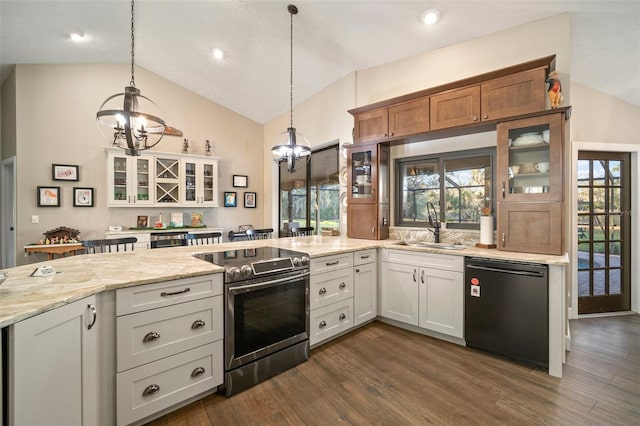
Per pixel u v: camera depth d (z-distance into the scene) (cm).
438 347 259
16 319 104
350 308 285
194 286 182
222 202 551
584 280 346
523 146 253
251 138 588
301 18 301
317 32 318
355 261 290
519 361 233
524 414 173
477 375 215
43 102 412
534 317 220
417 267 284
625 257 352
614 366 226
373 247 306
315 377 215
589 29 251
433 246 309
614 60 286
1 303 117
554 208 234
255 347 208
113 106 447
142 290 162
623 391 194
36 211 407
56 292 134
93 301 144
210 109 536
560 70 249
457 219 329
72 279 160
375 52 339
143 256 234
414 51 329
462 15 262
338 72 397
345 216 402
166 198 473
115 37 372
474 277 247
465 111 279
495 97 262
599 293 348
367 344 266
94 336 145
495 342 238
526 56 265
